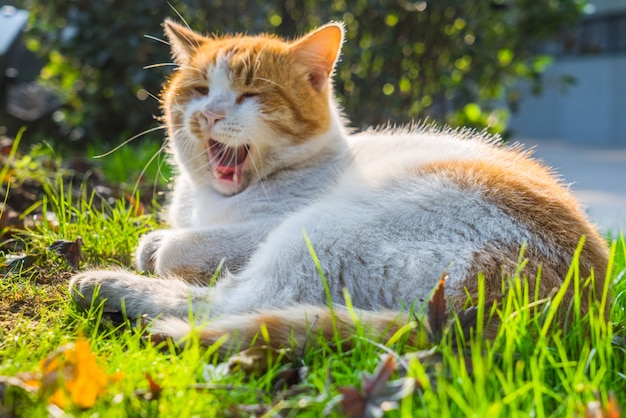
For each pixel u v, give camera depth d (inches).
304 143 37.9
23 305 34.4
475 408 27.5
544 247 32.9
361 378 28.5
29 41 77.7
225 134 36.9
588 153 128.7
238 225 37.0
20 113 80.9
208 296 33.7
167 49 70.7
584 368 29.6
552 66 155.8
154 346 31.8
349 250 33.2
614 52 145.7
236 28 71.7
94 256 39.8
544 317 31.2
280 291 33.2
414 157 36.4
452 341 30.6
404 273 32.7
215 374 29.5
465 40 77.0
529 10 79.3
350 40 74.7
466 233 33.1
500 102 125.1
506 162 36.7
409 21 75.8
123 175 55.9
